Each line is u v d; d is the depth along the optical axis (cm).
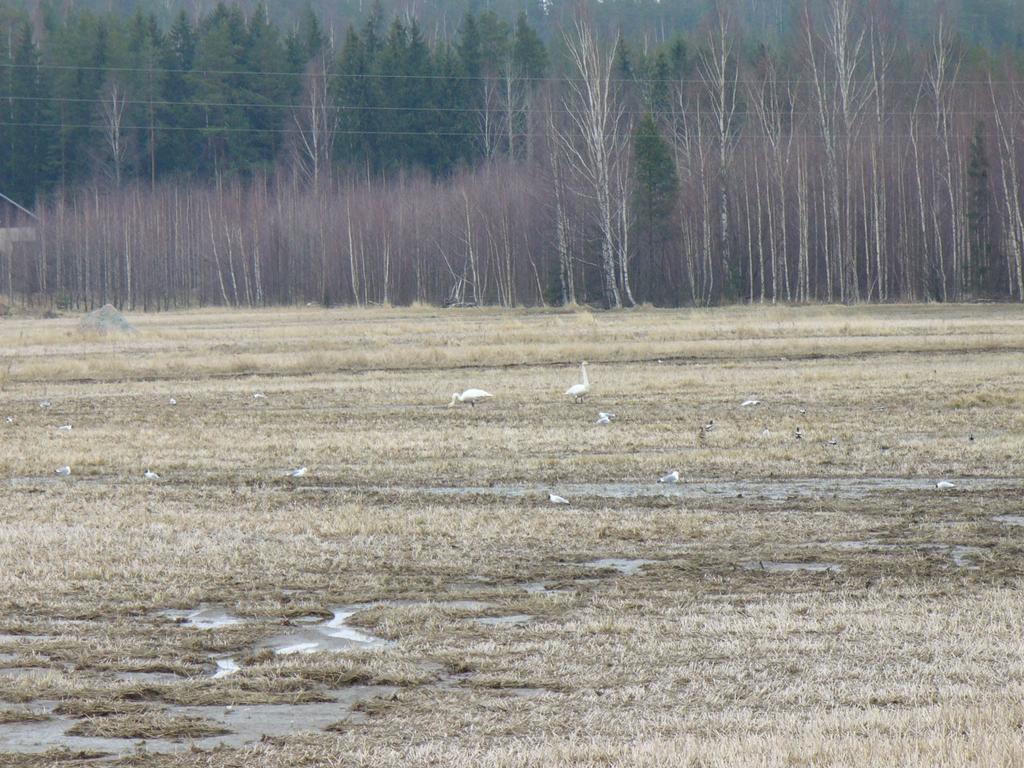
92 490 7650
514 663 3994
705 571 5297
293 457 8919
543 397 12319
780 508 6756
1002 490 7194
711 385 12938
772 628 4334
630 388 12862
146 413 11894
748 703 3559
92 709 3612
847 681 3731
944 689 3622
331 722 3506
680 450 8875
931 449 8581
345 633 4456
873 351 16425
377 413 11450
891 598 4753
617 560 5566
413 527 6278
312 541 5981
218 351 18262
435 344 18362
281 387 13800
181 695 3744
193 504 7100
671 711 3503
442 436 9756
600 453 8806
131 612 4738
